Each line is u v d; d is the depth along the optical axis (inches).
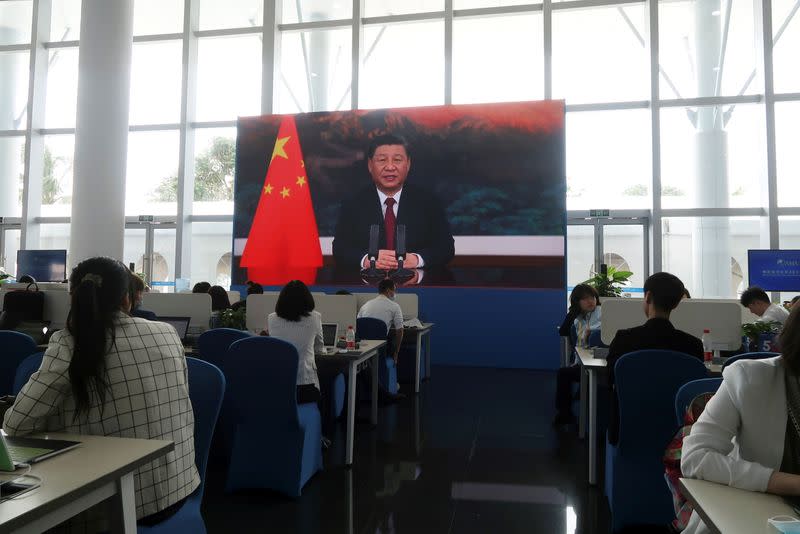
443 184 271.4
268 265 286.5
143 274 297.1
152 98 321.7
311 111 301.4
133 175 324.5
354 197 280.5
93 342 50.8
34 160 327.0
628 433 89.6
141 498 52.5
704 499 40.3
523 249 261.7
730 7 268.7
